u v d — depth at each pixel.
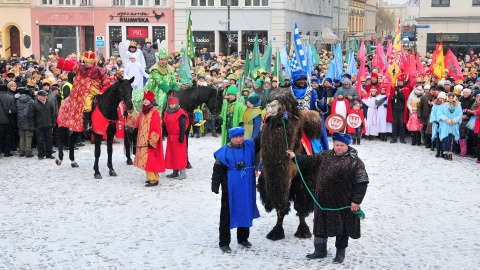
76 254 9.31
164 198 12.73
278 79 17.75
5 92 17.36
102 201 12.47
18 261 9.01
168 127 14.29
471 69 27.61
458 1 53.50
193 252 9.41
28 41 51.53
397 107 20.98
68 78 19.03
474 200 12.86
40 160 17.05
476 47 53.66
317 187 8.76
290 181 9.47
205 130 22.03
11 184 13.95
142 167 13.63
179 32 50.75
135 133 15.43
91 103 14.75
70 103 15.18
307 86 10.90
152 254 9.32
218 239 10.06
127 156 16.36
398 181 14.67
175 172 14.61
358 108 20.66
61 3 51.38
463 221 11.25
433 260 9.10
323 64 31.25
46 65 27.69
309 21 60.84
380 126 21.53
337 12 76.50
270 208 9.84
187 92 15.39
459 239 10.16
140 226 10.76
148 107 13.55
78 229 10.58
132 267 8.77
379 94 21.67
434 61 25.83
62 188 13.59
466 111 18.34
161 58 15.71
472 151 18.31
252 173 9.52
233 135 9.34
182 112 14.24
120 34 51.12
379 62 28.42
